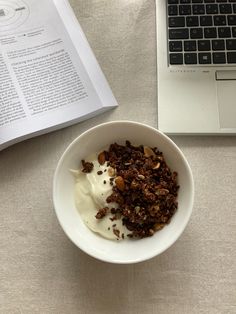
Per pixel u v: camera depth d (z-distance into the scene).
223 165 0.39
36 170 0.39
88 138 0.36
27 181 0.39
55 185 0.34
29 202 0.38
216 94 0.40
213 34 0.42
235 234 0.36
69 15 0.45
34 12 0.45
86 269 0.35
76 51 0.43
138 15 0.45
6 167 0.39
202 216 0.37
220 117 0.39
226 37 0.42
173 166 0.36
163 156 0.36
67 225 0.33
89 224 0.35
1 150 0.40
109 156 0.37
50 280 0.35
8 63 0.42
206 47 0.42
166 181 0.35
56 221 0.37
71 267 0.36
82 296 0.35
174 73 0.41
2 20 0.44
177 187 0.35
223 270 0.35
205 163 0.39
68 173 0.36
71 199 0.35
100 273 0.35
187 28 0.42
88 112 0.40
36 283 0.35
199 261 0.35
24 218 0.37
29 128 0.39
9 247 0.36
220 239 0.36
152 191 0.34
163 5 0.44
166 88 0.41
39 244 0.36
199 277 0.35
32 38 0.44
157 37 0.43
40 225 0.37
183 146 0.40
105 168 0.36
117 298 0.34
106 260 0.31
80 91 0.41
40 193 0.38
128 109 0.41
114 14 0.45
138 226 0.34
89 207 0.35
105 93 0.41
